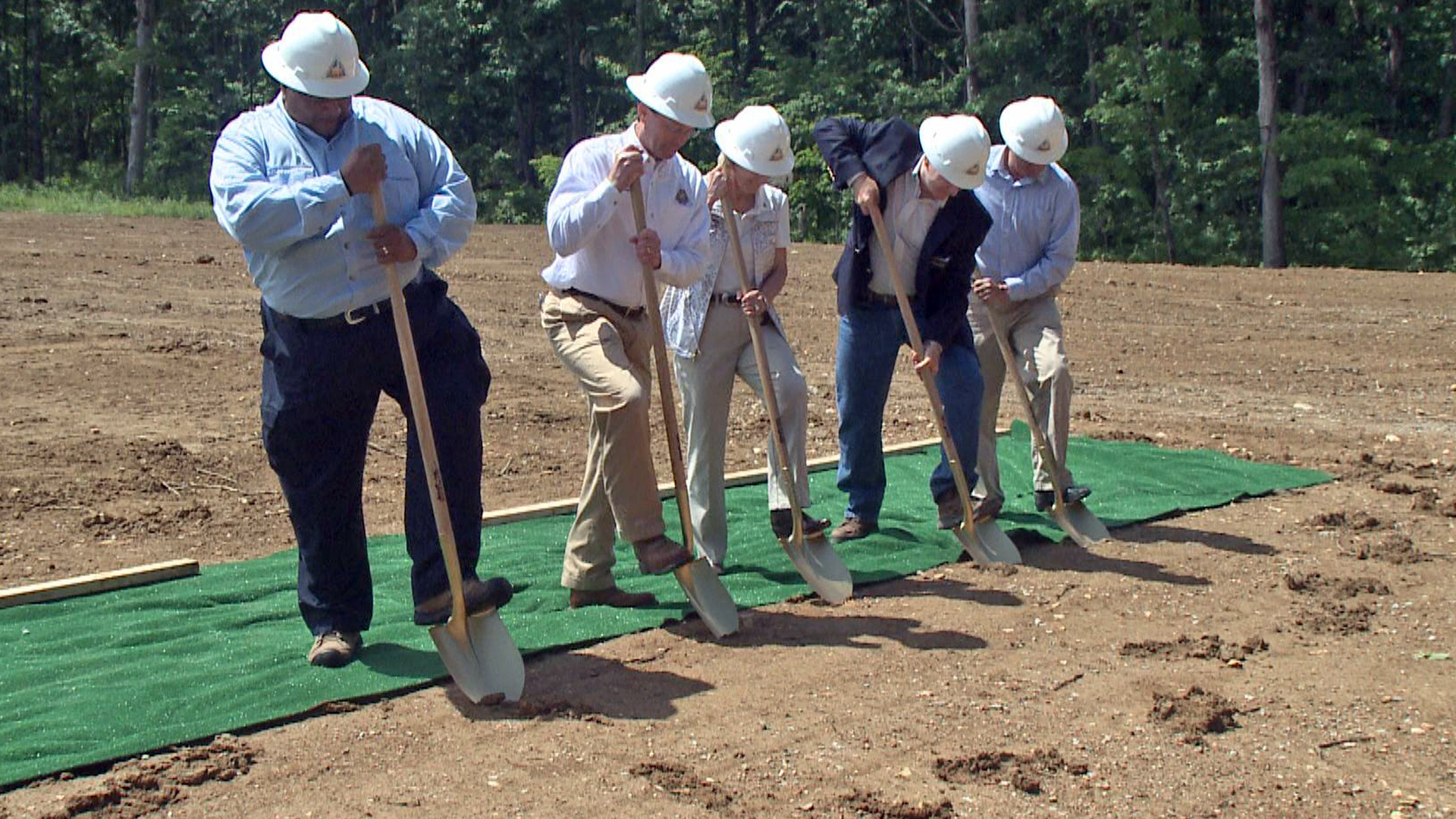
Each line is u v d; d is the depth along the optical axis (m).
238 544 7.43
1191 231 38.19
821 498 8.30
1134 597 6.56
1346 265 35.88
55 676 5.31
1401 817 4.43
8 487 8.24
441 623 5.30
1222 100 39.72
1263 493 8.58
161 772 4.51
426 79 52.06
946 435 6.89
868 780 4.57
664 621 6.04
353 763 4.62
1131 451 9.58
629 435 5.66
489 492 8.55
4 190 38.56
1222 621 6.25
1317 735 5.03
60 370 11.94
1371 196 36.19
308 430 5.20
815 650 5.77
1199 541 7.52
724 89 47.75
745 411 11.23
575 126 52.97
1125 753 4.85
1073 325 16.69
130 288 17.44
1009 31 41.28
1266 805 4.49
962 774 4.64
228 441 9.66
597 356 5.73
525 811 4.30
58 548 7.21
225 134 5.02
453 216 5.12
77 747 4.64
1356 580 6.77
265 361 5.27
